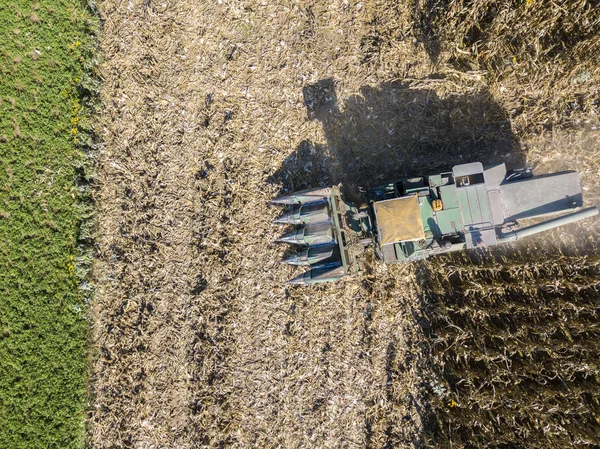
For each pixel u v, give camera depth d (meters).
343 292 10.34
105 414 10.77
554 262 9.51
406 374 10.16
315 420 10.28
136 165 11.03
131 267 10.91
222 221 10.75
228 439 10.44
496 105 10.02
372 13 10.45
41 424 10.78
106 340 10.90
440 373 9.94
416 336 10.20
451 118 10.20
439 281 10.04
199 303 10.66
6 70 11.19
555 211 8.39
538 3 8.89
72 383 10.84
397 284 10.22
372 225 8.95
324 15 10.58
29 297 11.05
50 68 11.14
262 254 10.60
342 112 10.55
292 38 10.67
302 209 9.58
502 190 8.50
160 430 10.62
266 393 10.42
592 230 9.78
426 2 10.09
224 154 10.79
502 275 9.83
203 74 10.86
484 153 10.20
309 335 10.40
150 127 11.01
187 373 10.59
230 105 10.79
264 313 10.53
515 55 9.62
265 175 10.70
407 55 10.28
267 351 10.48
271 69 10.72
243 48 10.78
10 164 11.21
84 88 11.06
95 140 11.10
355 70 10.47
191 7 10.84
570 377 8.99
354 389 10.27
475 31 9.86
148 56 10.95
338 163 10.59
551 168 10.05
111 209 11.09
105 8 11.05
